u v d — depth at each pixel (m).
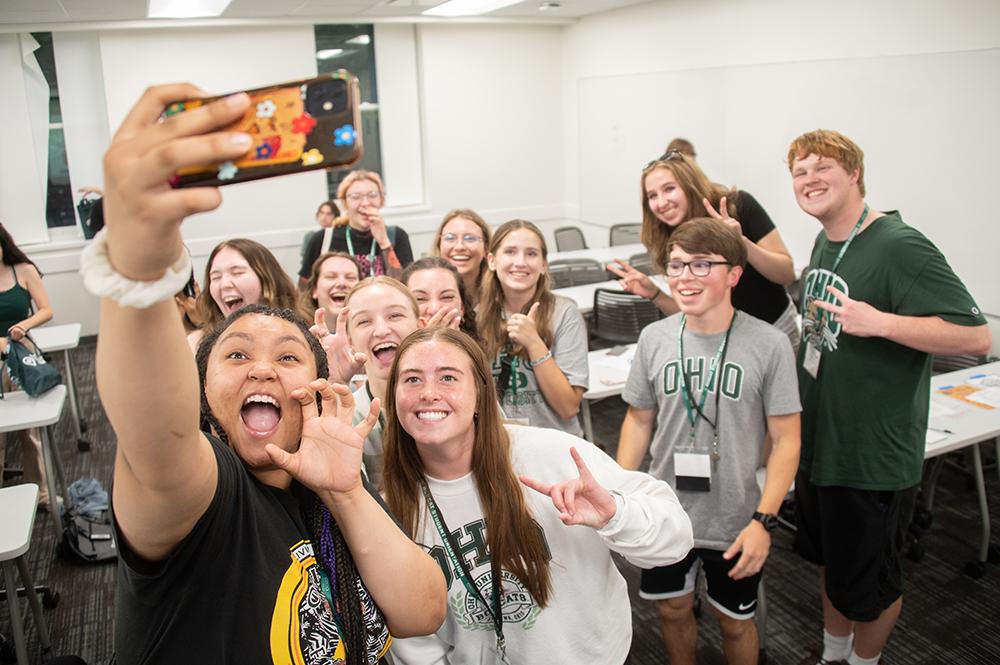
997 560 3.21
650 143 7.32
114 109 6.89
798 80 5.61
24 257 4.01
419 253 8.28
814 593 3.02
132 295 0.57
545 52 8.47
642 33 7.20
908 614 2.89
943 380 3.32
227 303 2.54
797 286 5.35
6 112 6.68
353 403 0.93
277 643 0.81
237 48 7.19
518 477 1.38
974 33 4.40
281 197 7.57
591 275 5.84
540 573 1.38
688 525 1.44
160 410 0.64
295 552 0.86
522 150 8.59
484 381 1.36
